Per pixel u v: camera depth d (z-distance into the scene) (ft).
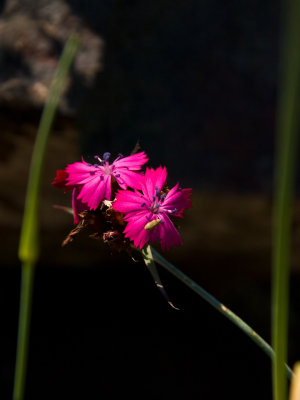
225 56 3.12
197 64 3.09
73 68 2.67
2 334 3.96
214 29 3.18
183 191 1.03
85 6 2.87
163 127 2.96
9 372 3.82
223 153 2.97
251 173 2.95
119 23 3.06
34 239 0.89
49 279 4.15
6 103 2.61
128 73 2.99
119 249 1.02
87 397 3.81
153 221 1.00
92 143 2.81
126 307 4.21
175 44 3.12
